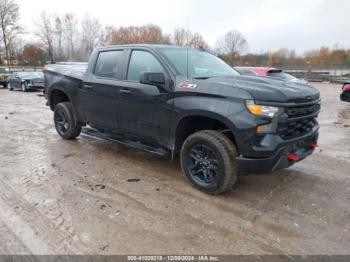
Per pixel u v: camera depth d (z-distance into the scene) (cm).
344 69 5350
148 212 325
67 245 267
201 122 388
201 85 353
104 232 287
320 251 266
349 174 445
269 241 279
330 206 346
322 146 605
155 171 444
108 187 385
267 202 353
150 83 381
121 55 458
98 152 530
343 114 1045
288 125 333
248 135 316
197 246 270
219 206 341
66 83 557
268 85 343
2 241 271
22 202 340
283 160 334
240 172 344
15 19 4797
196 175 380
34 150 537
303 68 5519
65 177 414
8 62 4784
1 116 894
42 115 920
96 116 505
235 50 6719
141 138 444
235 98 324
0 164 461
